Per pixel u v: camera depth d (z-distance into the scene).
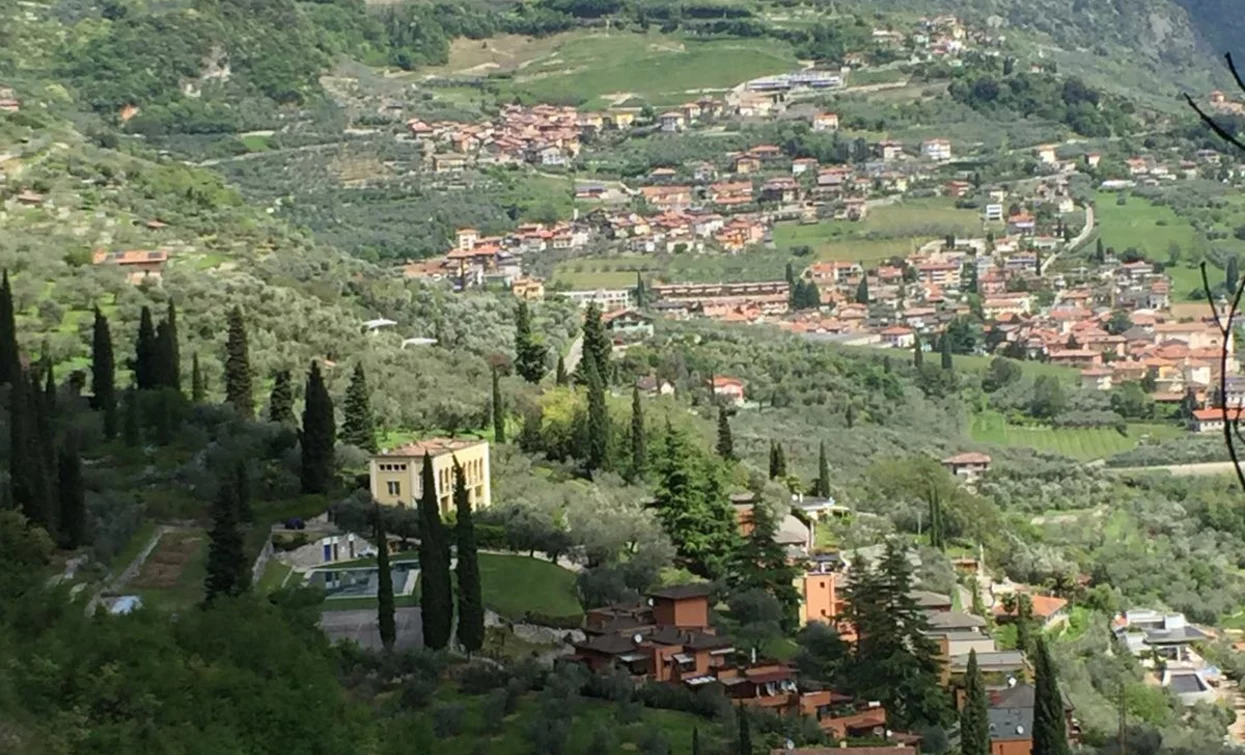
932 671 121.69
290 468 148.38
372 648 117.75
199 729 85.06
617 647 118.50
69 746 79.88
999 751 116.69
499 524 142.88
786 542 152.50
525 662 114.44
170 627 93.81
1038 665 108.81
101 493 133.88
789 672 117.88
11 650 84.19
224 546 113.44
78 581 116.81
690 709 112.25
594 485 163.38
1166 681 149.00
